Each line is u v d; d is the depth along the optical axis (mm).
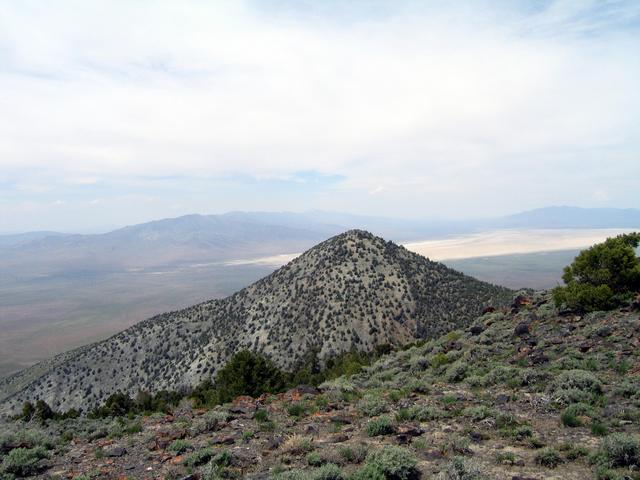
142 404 43781
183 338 135125
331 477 10562
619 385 15680
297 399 20375
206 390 44094
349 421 15773
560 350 21531
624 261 26484
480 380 19438
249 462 12648
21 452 14469
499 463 11070
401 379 23094
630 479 9539
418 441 12742
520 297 33094
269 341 114375
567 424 13188
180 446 14297
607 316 24047
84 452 15594
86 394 119062
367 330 111875
